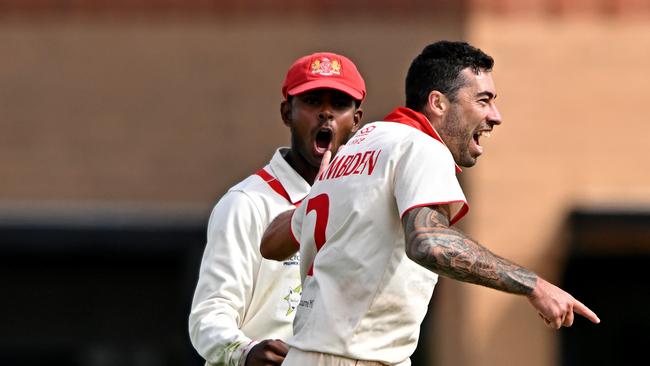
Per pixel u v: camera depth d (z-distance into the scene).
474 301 33.41
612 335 37.47
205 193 34.59
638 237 33.84
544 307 12.43
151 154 34.59
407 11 33.75
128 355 38.34
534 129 33.59
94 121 34.69
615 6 33.66
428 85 14.02
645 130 33.62
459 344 33.50
